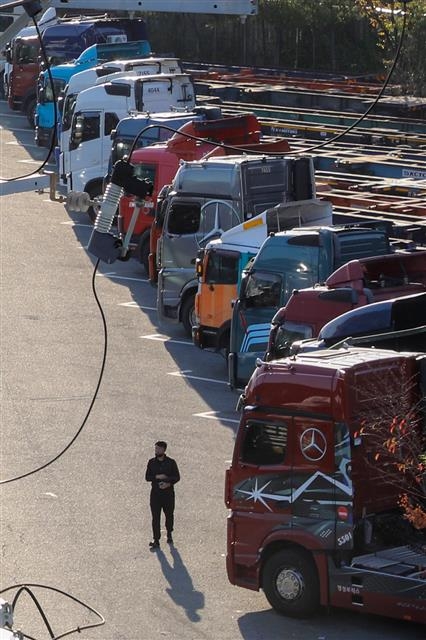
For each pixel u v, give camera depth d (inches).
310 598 1118.4
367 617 1136.2
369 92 3587.6
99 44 3526.1
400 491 1149.1
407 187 2459.4
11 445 1620.3
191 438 1648.6
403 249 1921.8
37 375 1923.0
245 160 2058.3
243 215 2047.2
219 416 1740.9
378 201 2329.0
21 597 1172.5
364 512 1115.9
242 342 1780.3
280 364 1144.2
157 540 1298.0
